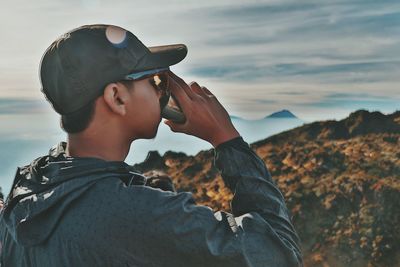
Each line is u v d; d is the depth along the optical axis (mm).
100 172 1644
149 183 2252
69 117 1677
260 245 1622
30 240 1639
